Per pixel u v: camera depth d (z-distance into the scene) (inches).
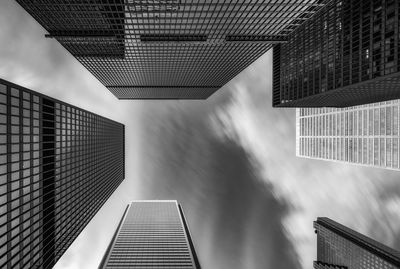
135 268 6122.1
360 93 5531.5
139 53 6028.5
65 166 4082.2
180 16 4296.3
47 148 3425.2
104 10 4008.4
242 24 4635.8
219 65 7190.0
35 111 3075.8
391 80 4160.9
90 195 5605.3
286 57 7160.4
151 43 5329.7
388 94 5654.5
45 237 3412.9
